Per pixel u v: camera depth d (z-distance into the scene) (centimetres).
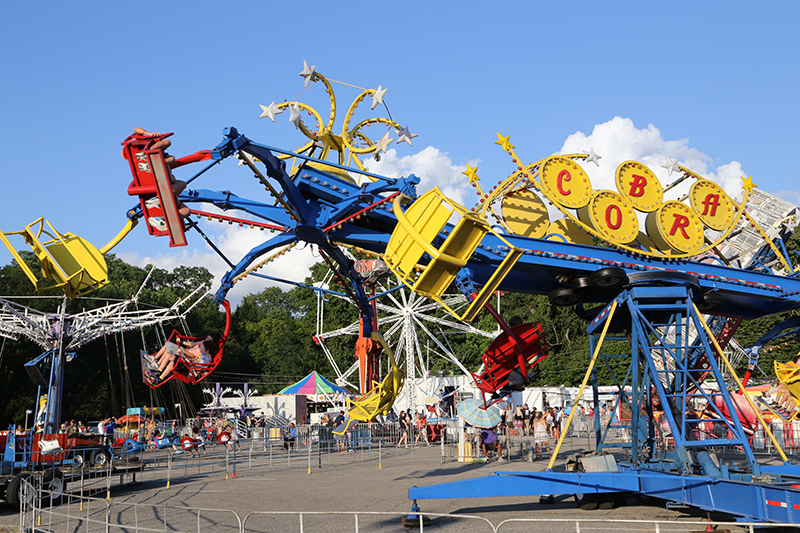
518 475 1174
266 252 1576
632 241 1520
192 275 10056
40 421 2777
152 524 1130
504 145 1490
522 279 1532
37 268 5969
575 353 6500
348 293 2019
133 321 3375
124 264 8825
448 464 2186
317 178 1451
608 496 1188
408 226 1225
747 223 1891
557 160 1481
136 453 2106
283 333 8481
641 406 1545
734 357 3491
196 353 1577
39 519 1077
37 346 5281
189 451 2822
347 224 1482
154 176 1245
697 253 1580
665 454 1414
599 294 1533
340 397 4825
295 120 1290
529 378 1587
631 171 1555
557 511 1168
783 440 2459
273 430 3603
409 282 1220
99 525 1144
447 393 4444
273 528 1065
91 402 6375
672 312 1482
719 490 1000
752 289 1608
